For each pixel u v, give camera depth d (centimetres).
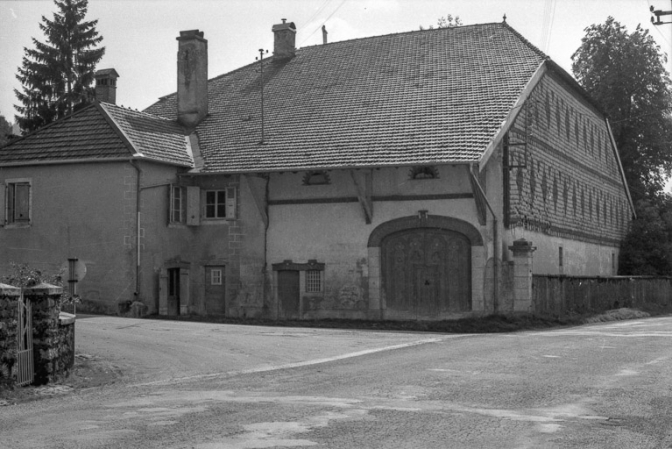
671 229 5541
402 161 2872
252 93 3788
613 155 5203
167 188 3203
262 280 3241
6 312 1280
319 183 3177
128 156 3033
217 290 3319
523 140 3325
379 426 949
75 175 3128
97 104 3275
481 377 1402
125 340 2081
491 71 3372
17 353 1313
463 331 2759
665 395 1199
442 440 876
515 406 1099
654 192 5912
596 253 4619
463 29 3794
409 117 3155
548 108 3753
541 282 3095
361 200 3066
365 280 3097
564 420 999
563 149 4003
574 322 3086
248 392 1248
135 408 1098
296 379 1412
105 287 3053
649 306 4347
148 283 3088
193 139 3500
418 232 3045
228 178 3291
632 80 5631
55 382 1405
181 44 3684
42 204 3172
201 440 870
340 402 1128
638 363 1627
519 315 2930
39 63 5259
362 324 2980
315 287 3177
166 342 2075
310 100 3556
